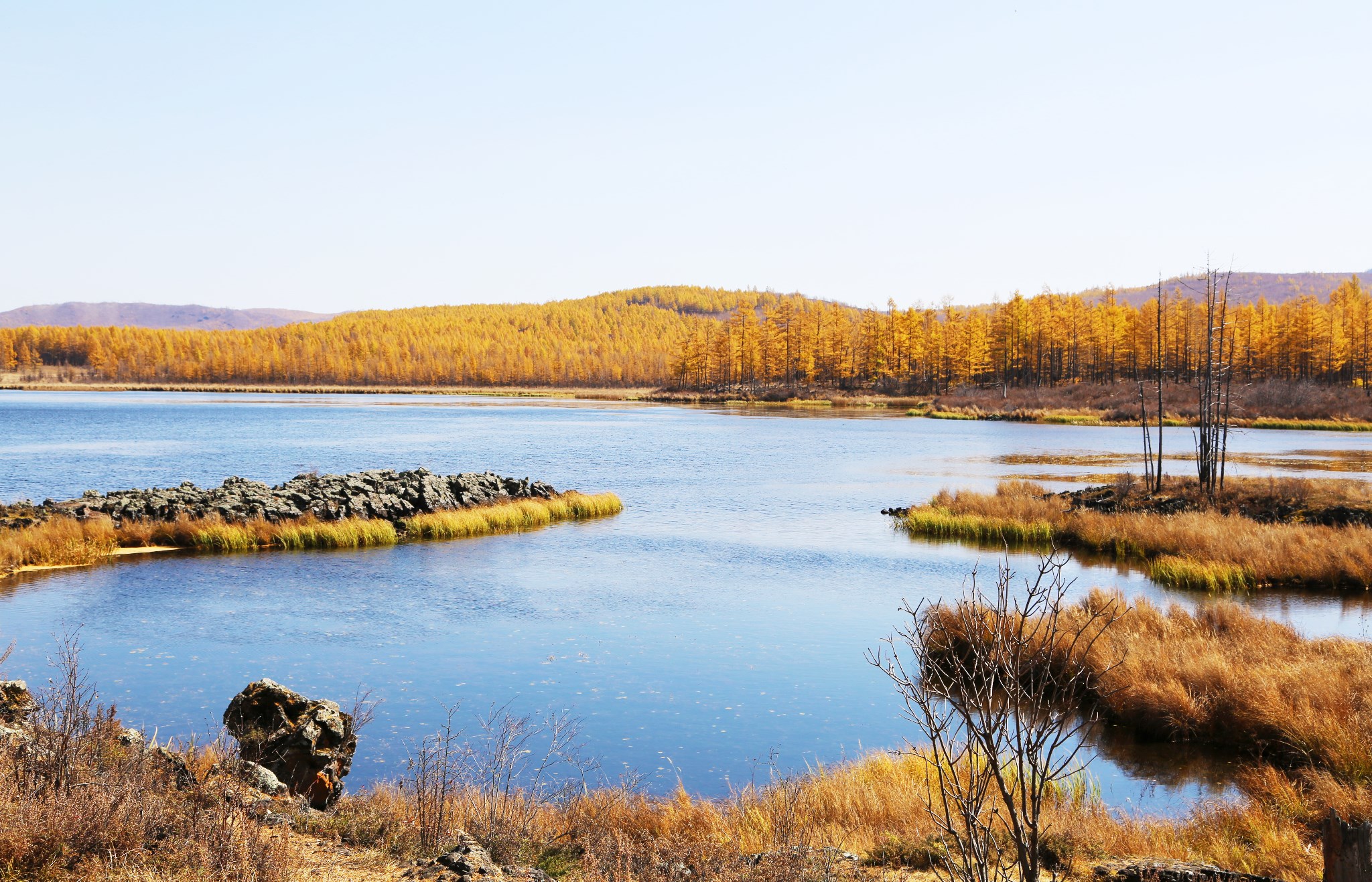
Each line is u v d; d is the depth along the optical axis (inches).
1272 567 973.8
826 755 513.7
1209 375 1418.6
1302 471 1820.9
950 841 313.3
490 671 675.4
